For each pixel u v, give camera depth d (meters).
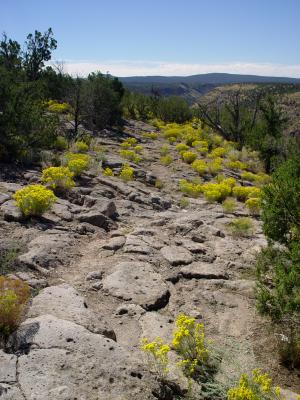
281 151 26.73
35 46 31.77
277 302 5.75
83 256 8.09
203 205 14.32
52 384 4.00
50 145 16.42
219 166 21.86
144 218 11.33
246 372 4.86
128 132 31.17
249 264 8.52
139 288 6.95
